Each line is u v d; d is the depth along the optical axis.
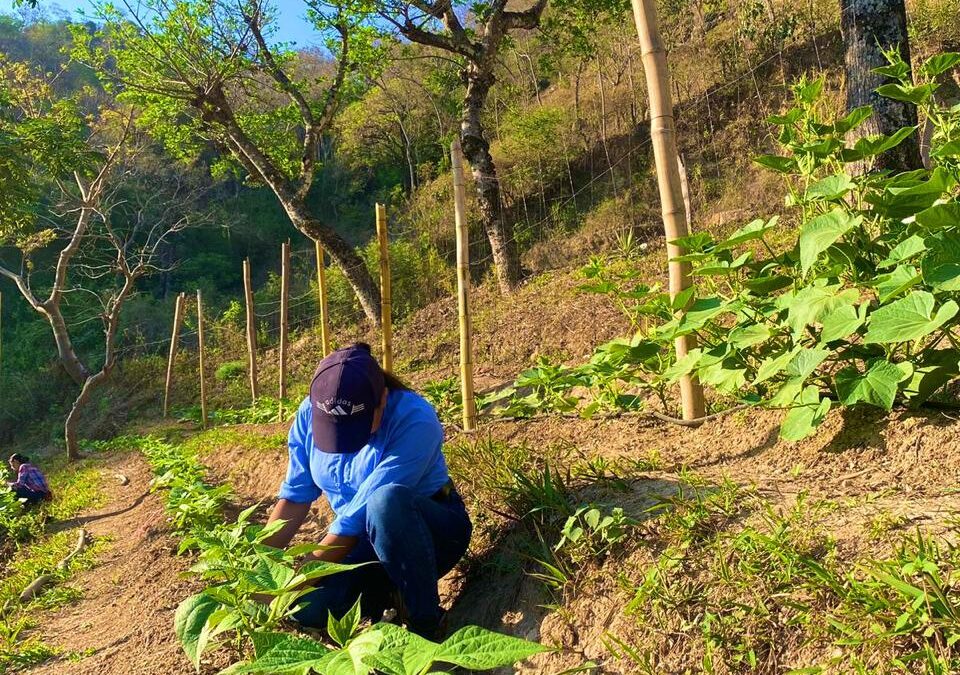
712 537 2.47
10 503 7.73
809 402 2.85
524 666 2.49
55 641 3.97
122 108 16.89
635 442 3.87
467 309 5.09
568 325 10.05
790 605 2.02
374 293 15.49
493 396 5.44
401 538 2.49
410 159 27.25
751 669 1.98
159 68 13.77
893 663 1.71
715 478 2.98
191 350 23.95
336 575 2.59
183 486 5.93
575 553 2.73
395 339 13.86
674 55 19.47
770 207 12.33
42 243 15.22
